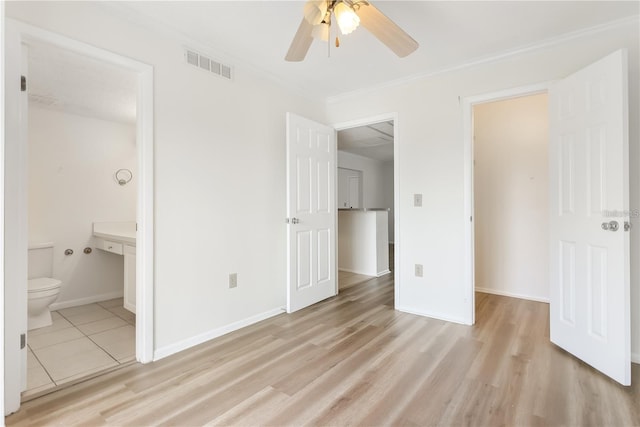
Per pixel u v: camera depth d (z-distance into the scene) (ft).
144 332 6.93
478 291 12.44
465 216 9.11
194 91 7.86
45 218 10.84
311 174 10.82
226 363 6.89
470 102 9.02
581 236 6.79
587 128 6.63
